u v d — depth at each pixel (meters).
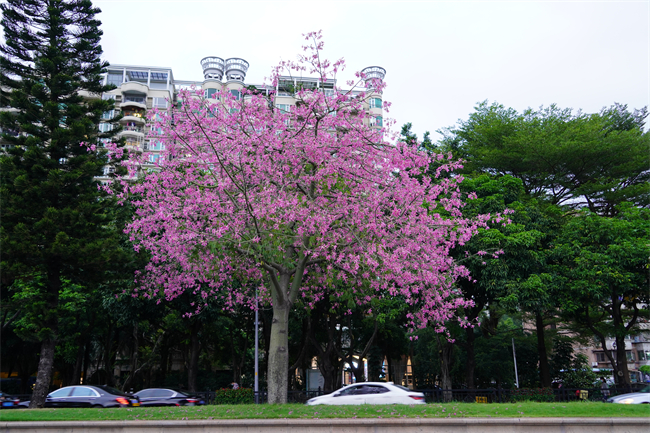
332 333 24.39
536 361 30.92
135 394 17.42
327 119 13.02
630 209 21.61
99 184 19.11
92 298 23.27
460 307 20.11
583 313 23.58
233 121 13.54
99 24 21.52
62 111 19.91
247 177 12.84
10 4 20.11
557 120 26.84
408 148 13.42
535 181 26.70
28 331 17.66
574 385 27.72
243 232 12.52
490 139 27.20
